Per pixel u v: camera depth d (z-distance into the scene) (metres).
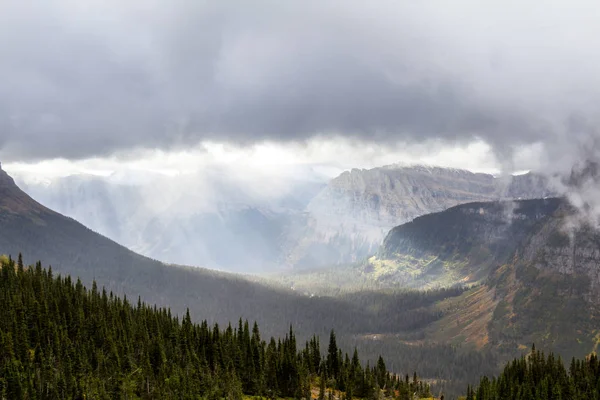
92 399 167.88
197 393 186.50
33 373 171.50
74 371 177.50
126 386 179.75
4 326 189.38
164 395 179.38
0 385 160.88
